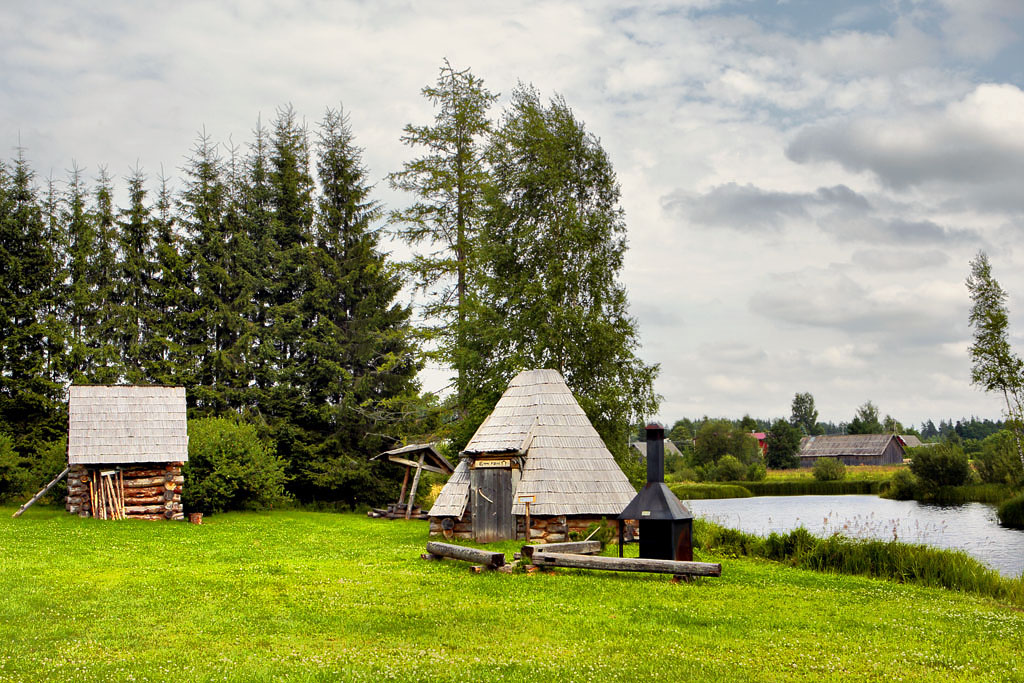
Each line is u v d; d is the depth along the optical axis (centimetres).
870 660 1192
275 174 4878
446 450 3947
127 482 2973
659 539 1853
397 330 4394
